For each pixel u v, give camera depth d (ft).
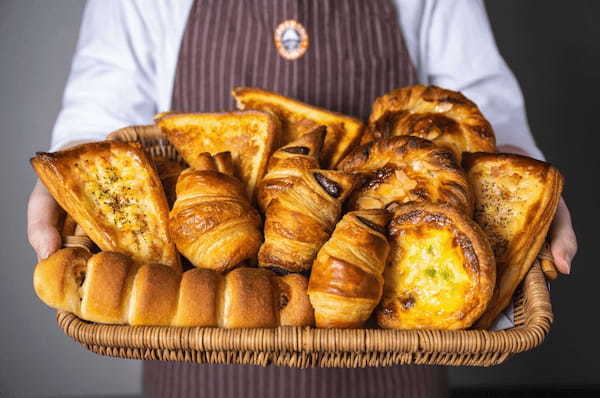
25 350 5.74
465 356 2.27
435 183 2.50
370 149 2.67
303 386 3.19
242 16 3.33
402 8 3.47
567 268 2.56
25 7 5.63
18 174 5.71
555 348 6.36
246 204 2.55
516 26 6.20
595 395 6.27
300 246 2.41
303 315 2.34
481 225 2.58
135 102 3.58
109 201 2.60
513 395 6.27
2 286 5.70
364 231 2.31
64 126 3.52
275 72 3.34
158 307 2.29
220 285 2.34
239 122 2.85
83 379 5.82
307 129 2.94
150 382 3.57
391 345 2.20
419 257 2.39
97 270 2.33
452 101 2.88
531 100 6.33
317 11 3.30
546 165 2.65
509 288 2.49
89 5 3.73
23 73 5.67
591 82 6.23
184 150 2.90
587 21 6.13
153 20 3.54
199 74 3.40
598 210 6.33
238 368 3.23
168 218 2.59
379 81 3.41
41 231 2.54
